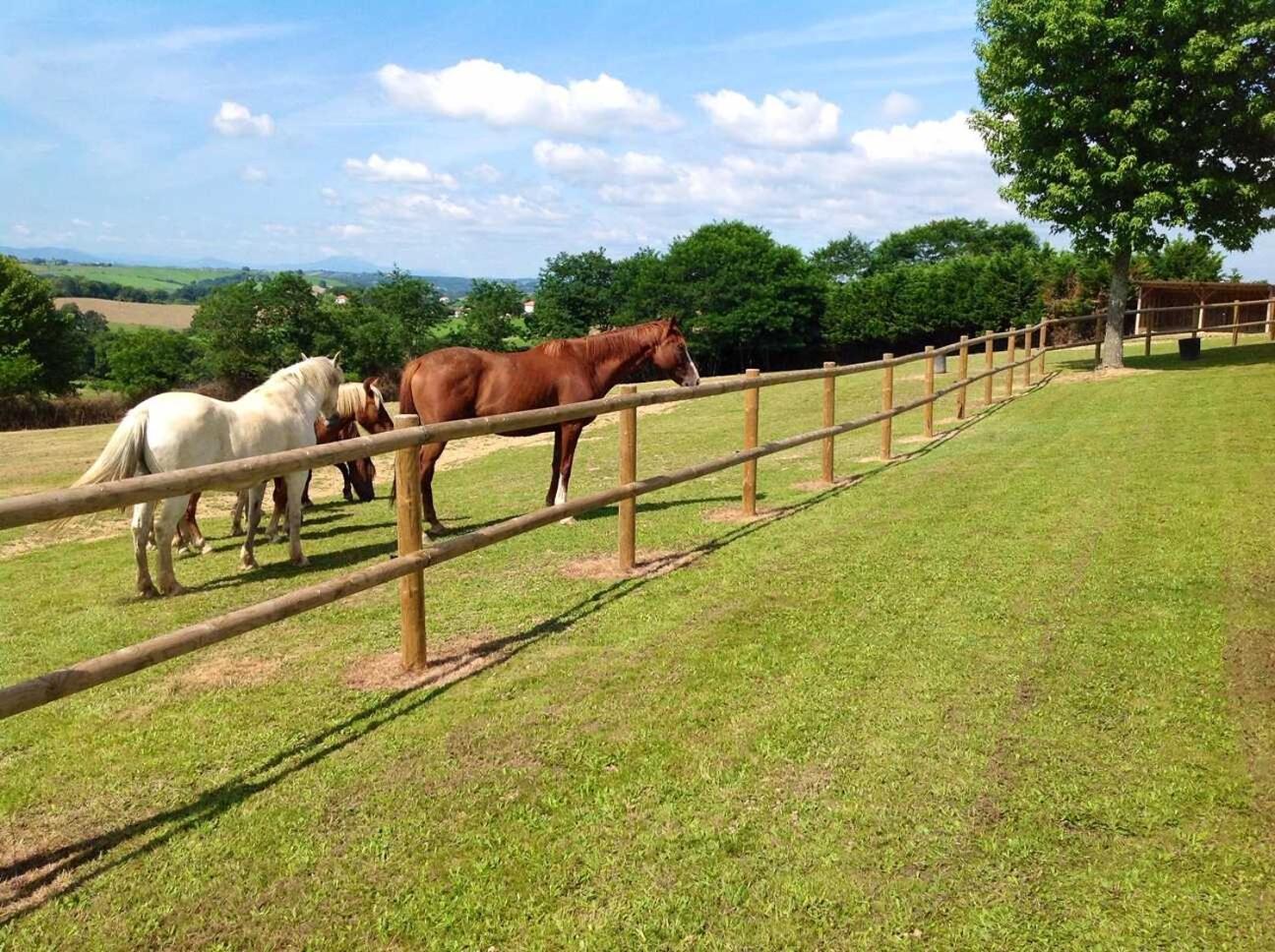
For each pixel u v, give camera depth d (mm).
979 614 4340
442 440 4031
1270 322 20547
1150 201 15039
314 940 2230
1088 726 3162
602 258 57656
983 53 16500
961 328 44656
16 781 3070
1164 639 3902
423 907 2346
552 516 4727
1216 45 14117
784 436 12602
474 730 3336
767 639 4145
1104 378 16094
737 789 2857
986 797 2744
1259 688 3389
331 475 13117
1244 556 5031
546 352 7875
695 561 5664
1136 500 6555
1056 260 38656
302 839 2666
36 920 2316
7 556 7898
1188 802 2674
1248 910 2213
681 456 11586
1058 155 15719
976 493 7199
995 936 2156
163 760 3195
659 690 3625
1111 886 2318
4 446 18203
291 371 6770
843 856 2490
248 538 6508
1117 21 14555
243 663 4191
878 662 3814
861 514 6688
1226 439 8883
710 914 2279
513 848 2588
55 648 4621
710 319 50156
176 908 2363
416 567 3895
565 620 4605
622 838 2619
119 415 36688
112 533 8914
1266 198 15336
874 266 87250
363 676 3967
